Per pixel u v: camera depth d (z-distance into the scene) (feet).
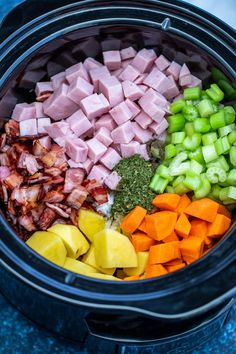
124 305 1.82
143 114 2.29
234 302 2.18
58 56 2.29
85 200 2.24
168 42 2.27
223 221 2.15
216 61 2.19
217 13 2.57
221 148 2.21
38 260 1.90
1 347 2.19
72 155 2.25
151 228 2.16
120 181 2.25
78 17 2.23
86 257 2.19
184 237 2.18
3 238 1.92
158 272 2.11
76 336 2.15
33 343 2.20
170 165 2.25
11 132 2.29
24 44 2.20
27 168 2.23
